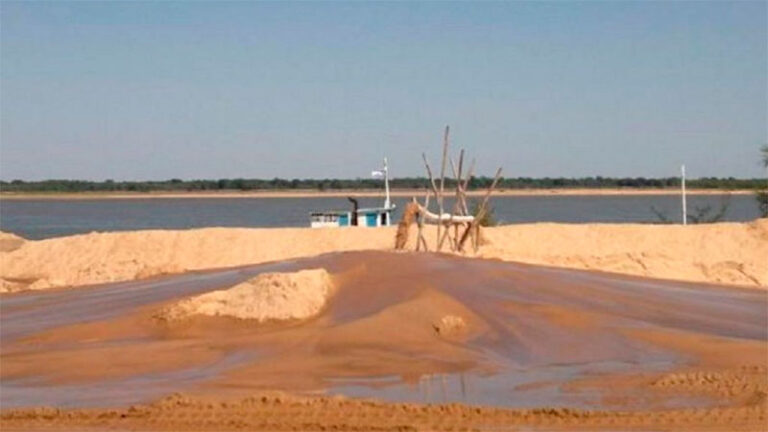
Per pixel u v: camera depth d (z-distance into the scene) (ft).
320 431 63.67
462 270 111.24
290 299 98.48
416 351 86.28
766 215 280.31
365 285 105.29
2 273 198.39
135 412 67.97
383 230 214.48
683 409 68.28
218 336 93.81
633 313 101.65
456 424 64.59
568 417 66.18
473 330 92.48
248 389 74.90
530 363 83.56
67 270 195.31
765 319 102.68
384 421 65.10
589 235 210.79
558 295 104.99
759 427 64.23
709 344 89.61
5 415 68.23
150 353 87.76
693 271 172.86
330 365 82.07
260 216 510.58
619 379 77.51
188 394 72.69
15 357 88.12
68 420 67.21
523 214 479.82
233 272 119.96
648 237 210.59
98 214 586.45
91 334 96.58
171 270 153.17
